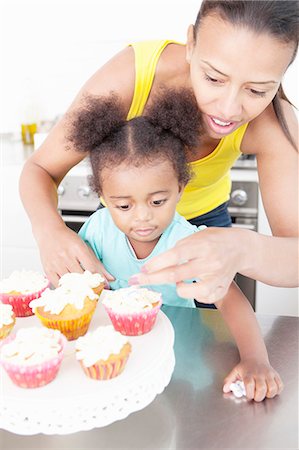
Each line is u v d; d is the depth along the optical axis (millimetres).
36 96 3098
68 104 3152
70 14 2963
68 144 1388
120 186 1175
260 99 1047
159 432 866
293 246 1099
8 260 2914
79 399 850
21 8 2982
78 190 2709
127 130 1222
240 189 2557
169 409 920
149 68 1323
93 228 1459
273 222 1304
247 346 1065
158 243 1379
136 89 1347
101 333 945
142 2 2877
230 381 971
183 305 1401
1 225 2867
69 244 1283
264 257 1033
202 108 1112
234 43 961
